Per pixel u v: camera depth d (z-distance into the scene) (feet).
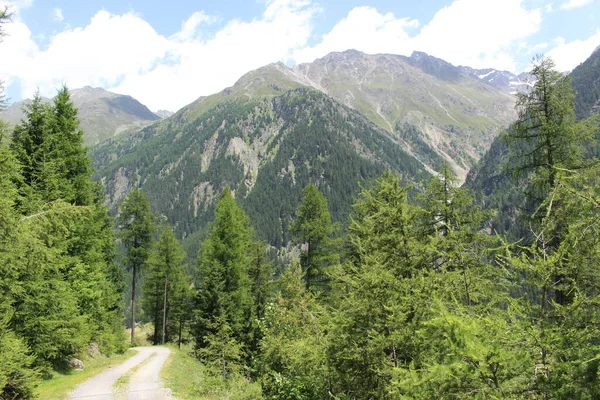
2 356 38.06
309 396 35.88
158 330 159.53
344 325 27.17
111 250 97.09
